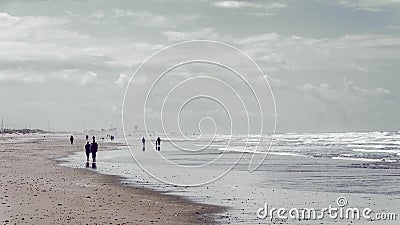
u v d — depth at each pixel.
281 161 54.94
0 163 49.12
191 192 27.92
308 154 69.50
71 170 41.47
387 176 37.34
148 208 22.14
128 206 22.56
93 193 26.81
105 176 36.59
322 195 26.89
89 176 36.47
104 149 81.69
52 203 22.84
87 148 50.12
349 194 27.16
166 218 19.89
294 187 30.59
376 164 49.53
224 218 20.06
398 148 83.94
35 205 22.17
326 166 47.53
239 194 27.42
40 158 58.06
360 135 181.38
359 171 41.81
